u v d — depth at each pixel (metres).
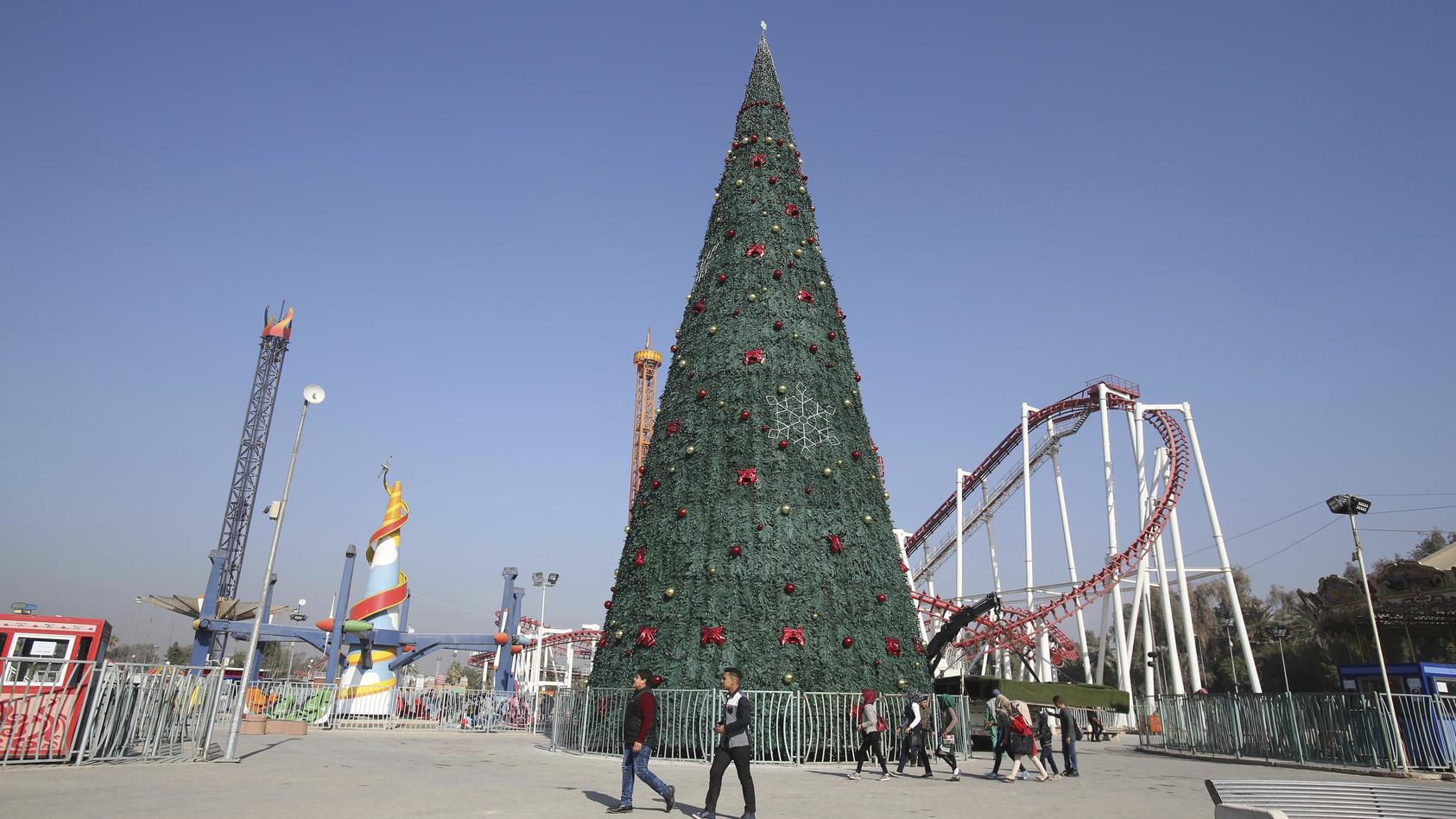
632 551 31.78
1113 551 67.94
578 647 98.31
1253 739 31.94
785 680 27.30
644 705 16.05
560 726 32.25
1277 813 9.30
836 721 27.28
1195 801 19.45
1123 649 66.31
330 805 15.58
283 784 18.72
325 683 50.25
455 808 15.72
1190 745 36.19
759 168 37.84
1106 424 69.00
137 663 22.94
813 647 28.17
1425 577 33.50
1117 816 16.53
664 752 26.97
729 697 15.44
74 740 21.05
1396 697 26.77
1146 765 30.81
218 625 51.47
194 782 18.70
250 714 38.38
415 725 50.84
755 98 40.75
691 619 28.42
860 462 32.84
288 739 35.31
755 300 34.06
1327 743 28.39
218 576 53.94
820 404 32.75
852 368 35.22
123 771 20.34
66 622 21.69
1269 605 116.62
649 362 148.62
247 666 25.41
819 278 35.84
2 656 20.81
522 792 18.48
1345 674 32.19
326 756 27.14
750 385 32.31
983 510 81.69
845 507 31.14
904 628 30.69
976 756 34.78
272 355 132.12
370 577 54.81
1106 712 56.75
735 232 36.09
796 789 20.66
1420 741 26.22
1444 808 10.29
